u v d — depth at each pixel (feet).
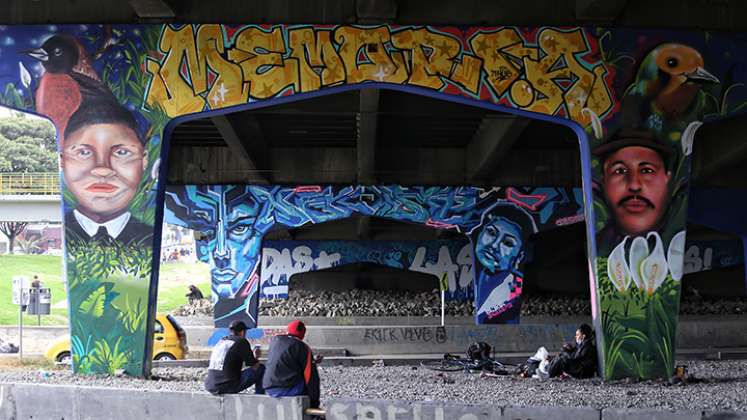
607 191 63.16
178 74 64.44
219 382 42.01
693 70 63.77
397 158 116.57
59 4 65.21
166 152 65.00
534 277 176.76
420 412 36.32
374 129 87.66
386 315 151.12
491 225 118.42
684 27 64.08
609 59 63.87
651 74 63.77
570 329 118.32
